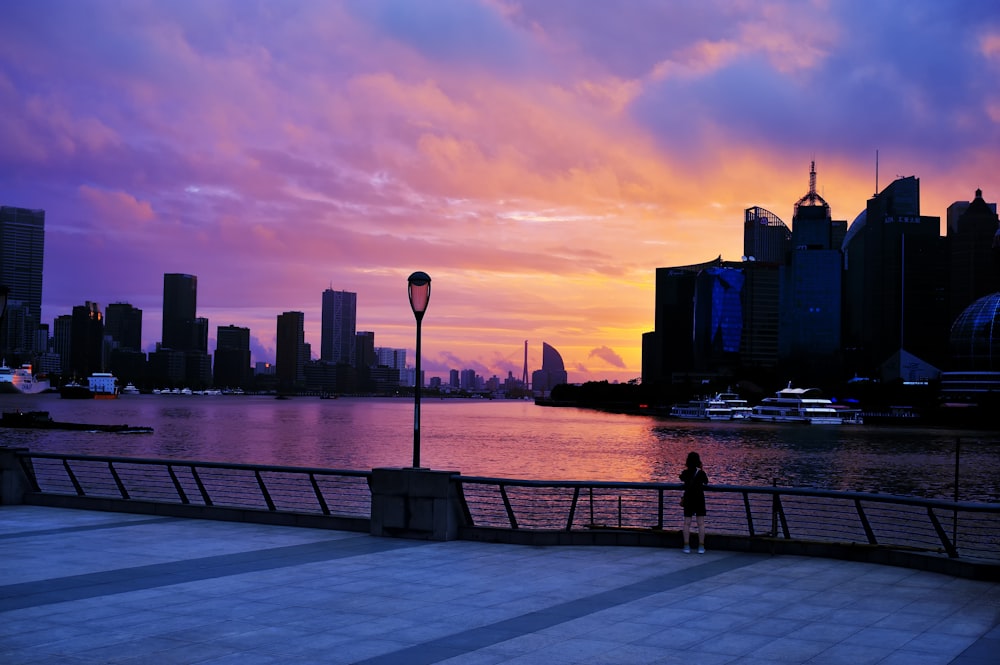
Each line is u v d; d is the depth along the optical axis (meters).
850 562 18.42
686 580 16.55
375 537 21.25
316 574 16.80
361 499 65.19
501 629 12.83
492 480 20.83
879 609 14.27
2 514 24.83
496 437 199.12
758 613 13.94
